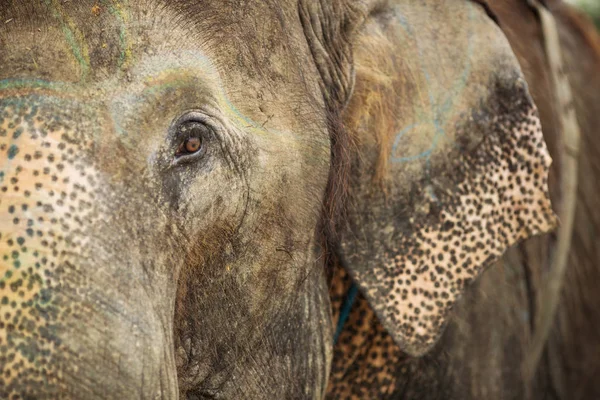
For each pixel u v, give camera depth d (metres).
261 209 2.64
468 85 3.17
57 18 2.28
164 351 2.24
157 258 2.27
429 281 3.16
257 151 2.59
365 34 3.01
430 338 3.17
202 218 2.46
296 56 2.75
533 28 4.66
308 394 3.05
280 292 2.82
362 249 3.10
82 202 2.14
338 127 2.88
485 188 3.21
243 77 2.55
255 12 2.61
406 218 3.13
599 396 5.21
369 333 3.53
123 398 2.12
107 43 2.29
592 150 5.11
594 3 9.04
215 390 2.73
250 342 2.79
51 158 2.14
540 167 3.26
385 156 3.06
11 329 2.01
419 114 3.10
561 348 4.84
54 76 2.23
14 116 2.16
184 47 2.40
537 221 3.27
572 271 4.88
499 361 4.08
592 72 5.33
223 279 2.61
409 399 3.74
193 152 2.41
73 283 2.07
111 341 2.10
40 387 2.01
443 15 3.18
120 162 2.23
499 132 3.23
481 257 3.21
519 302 4.21
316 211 2.82
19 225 2.06
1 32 2.27
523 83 3.25
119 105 2.26
